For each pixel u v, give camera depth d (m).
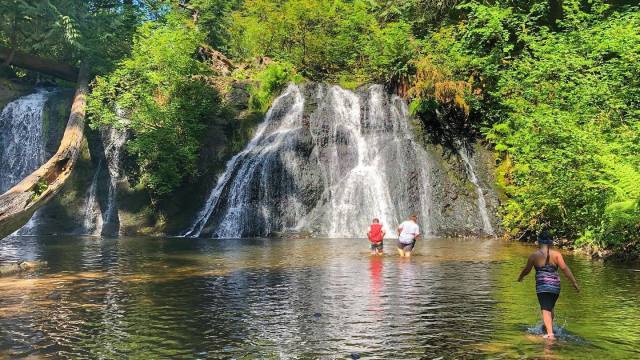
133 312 9.41
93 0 35.31
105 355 6.95
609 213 15.76
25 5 29.91
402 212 27.31
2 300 10.46
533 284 12.16
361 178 28.38
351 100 30.41
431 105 29.53
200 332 8.06
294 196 27.52
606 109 19.86
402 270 14.47
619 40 20.48
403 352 7.02
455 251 19.41
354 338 7.70
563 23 24.86
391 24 32.62
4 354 7.00
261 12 37.81
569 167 18.91
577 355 6.85
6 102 34.44
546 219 22.70
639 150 16.80
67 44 32.88
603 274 13.81
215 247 20.73
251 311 9.49
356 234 26.94
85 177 30.89
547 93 22.98
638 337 7.72
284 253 18.62
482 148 29.27
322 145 29.05
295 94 30.31
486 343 7.42
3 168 33.00
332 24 35.69
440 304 10.02
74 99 31.31
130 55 33.34
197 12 40.53
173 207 28.28
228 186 27.81
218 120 30.09
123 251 19.25
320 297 10.70
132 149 28.41
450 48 30.19
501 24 28.56
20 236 27.50
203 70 31.64
